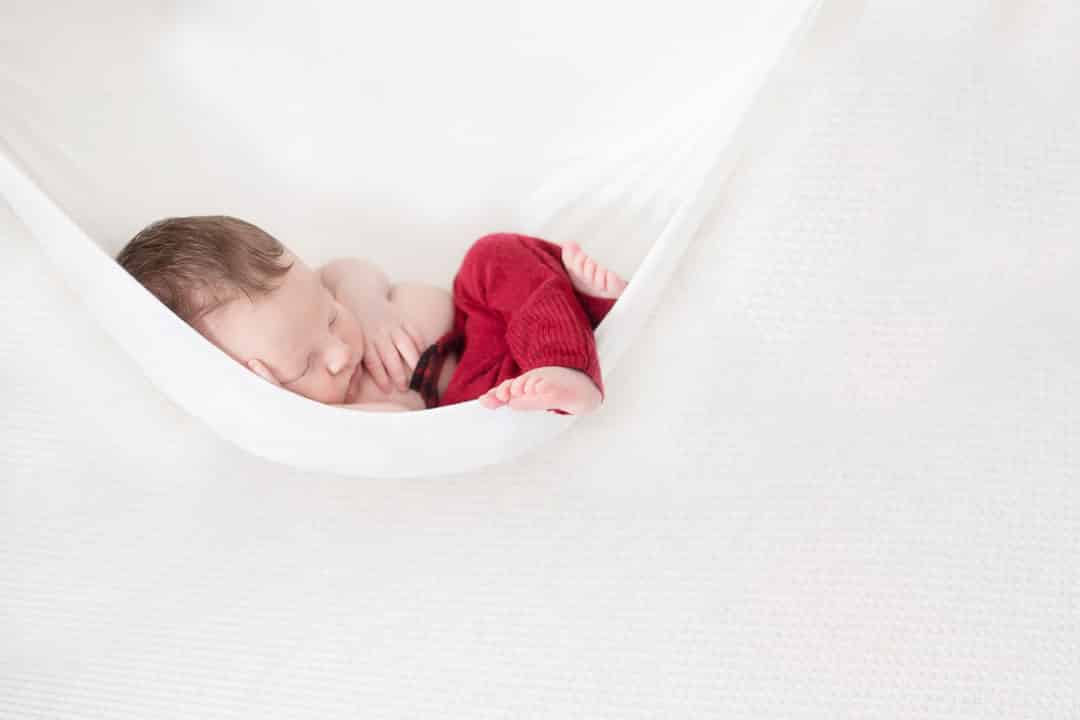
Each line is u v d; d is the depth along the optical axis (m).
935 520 1.37
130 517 1.50
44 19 1.46
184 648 1.42
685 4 1.39
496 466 1.45
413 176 1.55
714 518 1.40
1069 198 1.42
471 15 1.47
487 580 1.41
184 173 1.53
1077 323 1.41
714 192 1.29
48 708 1.41
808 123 1.42
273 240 1.28
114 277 1.15
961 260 1.42
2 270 1.49
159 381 1.33
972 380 1.41
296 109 1.55
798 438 1.42
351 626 1.41
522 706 1.34
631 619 1.37
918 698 1.30
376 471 1.31
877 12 1.41
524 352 1.24
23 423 1.53
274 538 1.46
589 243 1.50
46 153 1.40
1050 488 1.37
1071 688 1.29
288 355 1.25
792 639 1.34
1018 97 1.42
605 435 1.45
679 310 1.44
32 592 1.48
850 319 1.43
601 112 1.49
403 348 1.37
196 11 1.50
